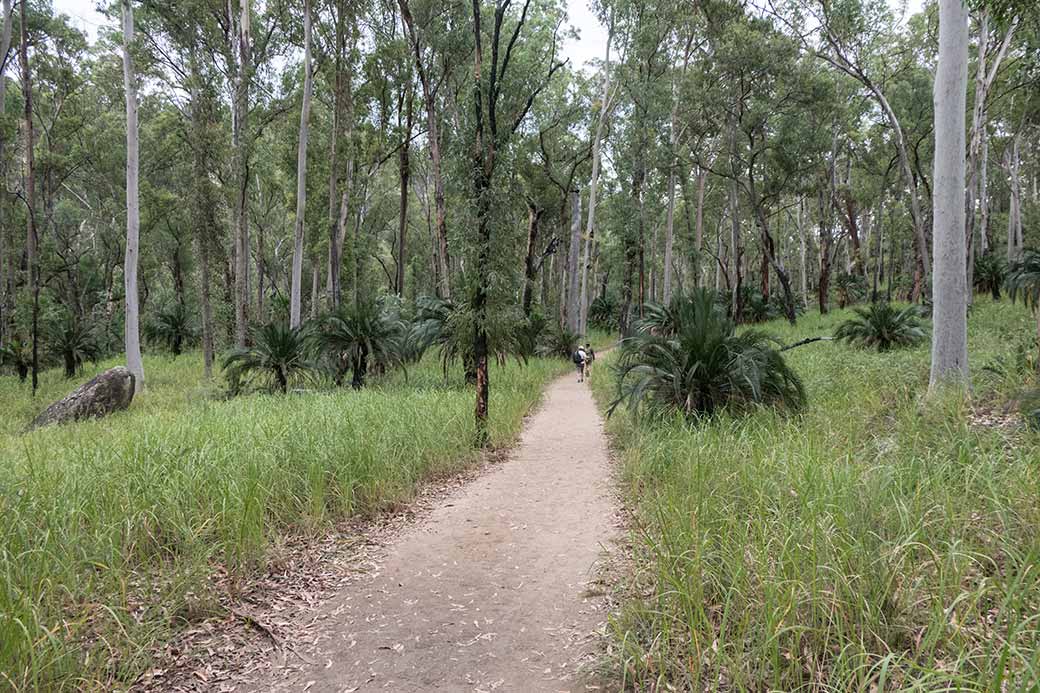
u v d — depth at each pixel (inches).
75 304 1164.5
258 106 758.5
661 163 924.0
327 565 157.2
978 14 581.3
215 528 152.5
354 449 217.6
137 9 722.8
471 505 214.8
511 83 728.3
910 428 204.1
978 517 121.0
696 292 307.7
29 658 95.6
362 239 1234.0
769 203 1095.0
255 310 1221.1
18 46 764.6
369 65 806.5
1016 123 898.7
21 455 220.2
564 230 1259.8
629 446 273.9
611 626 113.8
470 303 312.2
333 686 101.3
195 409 366.6
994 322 509.7
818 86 784.9
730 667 89.1
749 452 187.0
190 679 103.4
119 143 1062.4
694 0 831.1
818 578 99.6
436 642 115.9
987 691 68.1
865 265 1523.1
